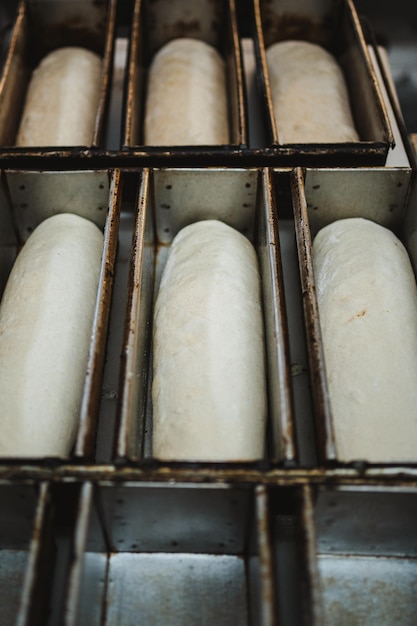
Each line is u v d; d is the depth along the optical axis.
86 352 0.66
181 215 0.75
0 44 0.96
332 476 0.53
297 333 0.71
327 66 0.89
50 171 0.72
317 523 0.57
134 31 0.86
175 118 0.83
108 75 0.81
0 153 0.73
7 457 0.54
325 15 0.93
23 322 0.65
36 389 0.62
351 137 0.81
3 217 0.73
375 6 1.04
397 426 0.59
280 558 0.58
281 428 0.55
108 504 0.55
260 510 0.51
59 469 0.53
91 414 0.55
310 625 0.48
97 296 0.61
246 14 0.97
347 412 0.61
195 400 0.60
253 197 0.73
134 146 0.73
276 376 0.59
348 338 0.64
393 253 0.70
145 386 0.65
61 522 0.56
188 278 0.68
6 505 0.56
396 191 0.73
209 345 0.63
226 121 0.86
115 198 0.69
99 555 0.60
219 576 0.60
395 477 0.53
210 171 0.72
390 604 0.59
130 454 0.55
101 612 0.59
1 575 0.61
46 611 0.53
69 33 0.95
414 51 1.03
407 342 0.64
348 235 0.71
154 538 0.60
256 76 0.86
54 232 0.72
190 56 0.91
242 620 0.59
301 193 0.69
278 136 0.75
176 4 0.92
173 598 0.59
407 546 0.60
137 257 0.65
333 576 0.60
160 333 0.66
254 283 0.70
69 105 0.85
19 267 0.71
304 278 0.63
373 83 0.79
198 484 0.53
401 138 0.81
